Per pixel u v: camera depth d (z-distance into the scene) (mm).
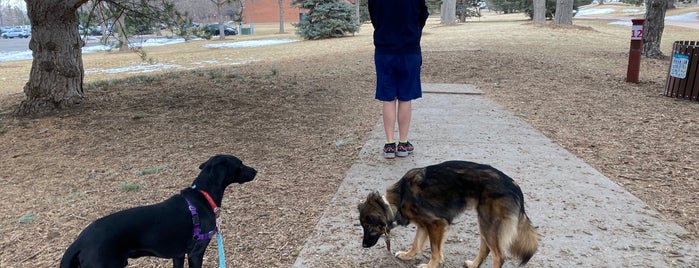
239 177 3209
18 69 19875
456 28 29172
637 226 3592
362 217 3051
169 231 2740
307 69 13523
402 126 5316
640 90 9406
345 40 25594
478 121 7074
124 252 2586
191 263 3002
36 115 8250
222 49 25344
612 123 6918
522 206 2816
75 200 4688
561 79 10625
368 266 3188
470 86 10305
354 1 38781
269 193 4586
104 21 9828
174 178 5176
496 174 2861
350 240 3520
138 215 2672
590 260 3141
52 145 6664
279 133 6883
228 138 6688
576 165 4992
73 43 8641
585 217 3744
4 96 11359
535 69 11844
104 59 22312
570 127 6762
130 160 5906
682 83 8445
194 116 7965
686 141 5875
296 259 3297
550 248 3293
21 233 4020
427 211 2979
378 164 5156
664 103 8164
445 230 3039
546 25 25062
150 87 10578
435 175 2990
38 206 4602
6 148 6613
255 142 6453
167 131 7129
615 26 30719
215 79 11602
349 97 9555
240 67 14719
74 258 2480
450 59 13719
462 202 2932
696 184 4469
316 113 8148
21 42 53906
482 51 14945
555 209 3887
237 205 4328
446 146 5758
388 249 3146
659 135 6195
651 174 4789
